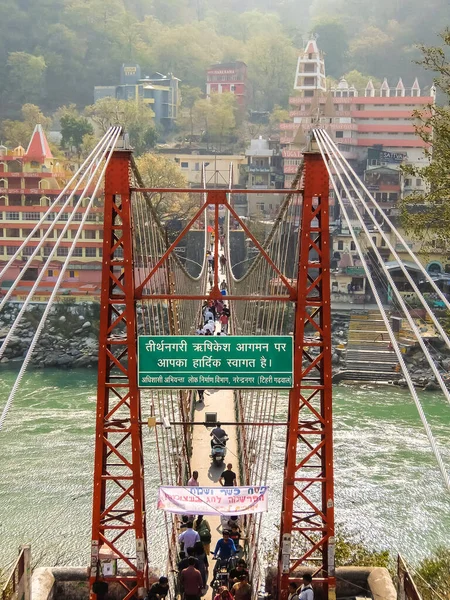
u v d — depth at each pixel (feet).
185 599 58.95
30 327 243.40
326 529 65.16
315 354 208.23
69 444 146.00
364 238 250.78
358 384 203.92
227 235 208.54
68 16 537.24
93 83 513.86
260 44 530.68
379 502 121.70
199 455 92.89
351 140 322.34
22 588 58.39
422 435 155.94
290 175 333.42
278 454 136.36
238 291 138.10
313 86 345.51
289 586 65.05
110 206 63.26
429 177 93.35
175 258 104.58
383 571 68.85
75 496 121.80
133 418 63.57
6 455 139.54
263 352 63.87
